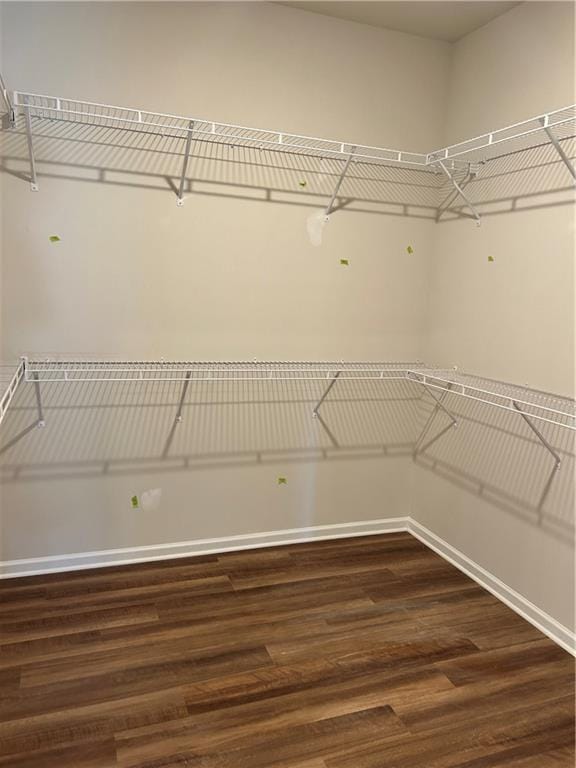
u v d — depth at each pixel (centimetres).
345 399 290
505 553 244
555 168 217
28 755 155
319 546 290
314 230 269
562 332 215
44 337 234
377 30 263
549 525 221
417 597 245
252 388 270
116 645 202
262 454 278
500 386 246
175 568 260
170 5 230
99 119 227
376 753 161
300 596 241
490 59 252
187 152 226
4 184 220
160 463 261
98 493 253
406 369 290
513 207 238
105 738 161
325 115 261
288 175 260
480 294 259
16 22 212
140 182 237
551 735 171
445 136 284
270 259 263
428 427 296
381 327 290
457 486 274
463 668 199
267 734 166
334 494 297
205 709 174
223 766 154
